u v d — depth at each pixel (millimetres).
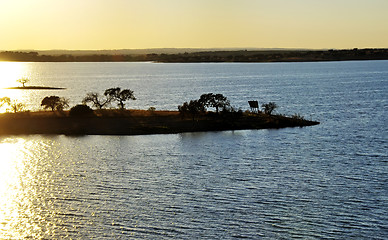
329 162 87812
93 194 68000
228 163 86688
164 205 63281
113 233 54406
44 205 63469
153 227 56031
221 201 64938
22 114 137750
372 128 127062
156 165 85125
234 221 57844
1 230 55438
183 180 75312
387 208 62469
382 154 94688
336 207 62781
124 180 75312
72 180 75375
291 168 83125
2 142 106188
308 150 98188
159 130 117500
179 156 92375
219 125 124000
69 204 63812
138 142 105688
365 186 72188
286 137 112062
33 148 99750
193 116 127562
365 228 56062
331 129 124375
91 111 136375
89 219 58500
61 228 55969
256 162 87500
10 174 79188
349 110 169000
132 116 134500
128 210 61531
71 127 121188
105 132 116125
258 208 62344
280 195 67688
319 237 53500
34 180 75438
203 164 85938
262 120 130750
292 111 168000
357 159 90312
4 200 65562
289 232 54812
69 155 93188
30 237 53625
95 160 89000
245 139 109125
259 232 54812
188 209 61906
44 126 122688
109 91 151375
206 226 56406
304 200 65438
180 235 53906
